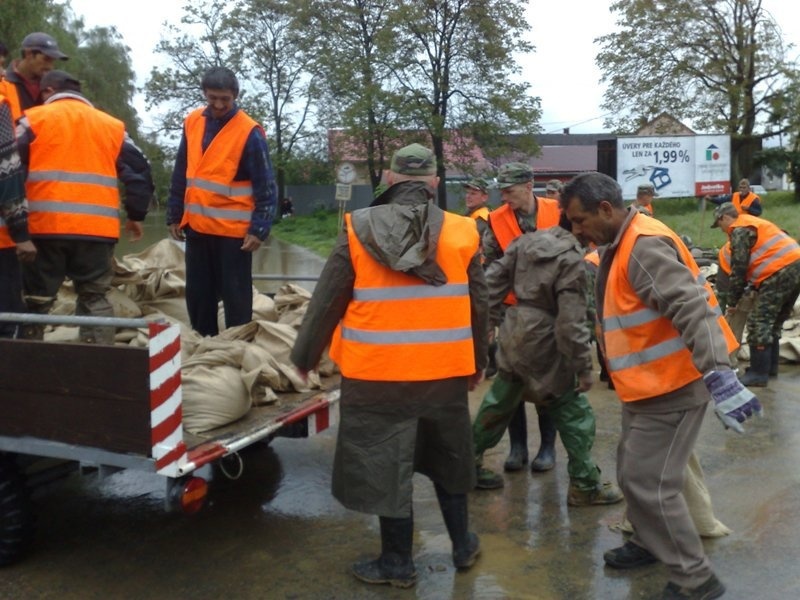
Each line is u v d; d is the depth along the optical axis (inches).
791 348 324.8
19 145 172.2
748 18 1406.3
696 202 1332.4
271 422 159.9
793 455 213.9
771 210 1182.9
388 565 147.6
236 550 164.4
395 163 143.0
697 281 125.6
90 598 145.6
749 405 116.0
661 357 130.3
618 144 882.1
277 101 1931.6
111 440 137.8
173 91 1891.0
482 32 1320.1
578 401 179.3
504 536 167.9
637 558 152.0
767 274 282.8
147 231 1365.7
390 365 137.0
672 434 131.3
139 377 133.7
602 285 139.4
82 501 192.5
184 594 146.4
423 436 144.0
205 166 208.1
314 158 1929.1
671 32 1430.9
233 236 210.8
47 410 143.6
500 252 210.4
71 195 178.2
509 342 176.2
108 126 186.1
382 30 1317.7
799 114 1405.0
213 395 154.8
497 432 189.2
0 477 152.4
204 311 217.8
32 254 168.6
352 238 137.4
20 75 201.5
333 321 140.6
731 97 1409.9
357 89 1376.7
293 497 192.4
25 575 154.6
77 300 189.8
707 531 163.8
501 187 208.1
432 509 184.2
